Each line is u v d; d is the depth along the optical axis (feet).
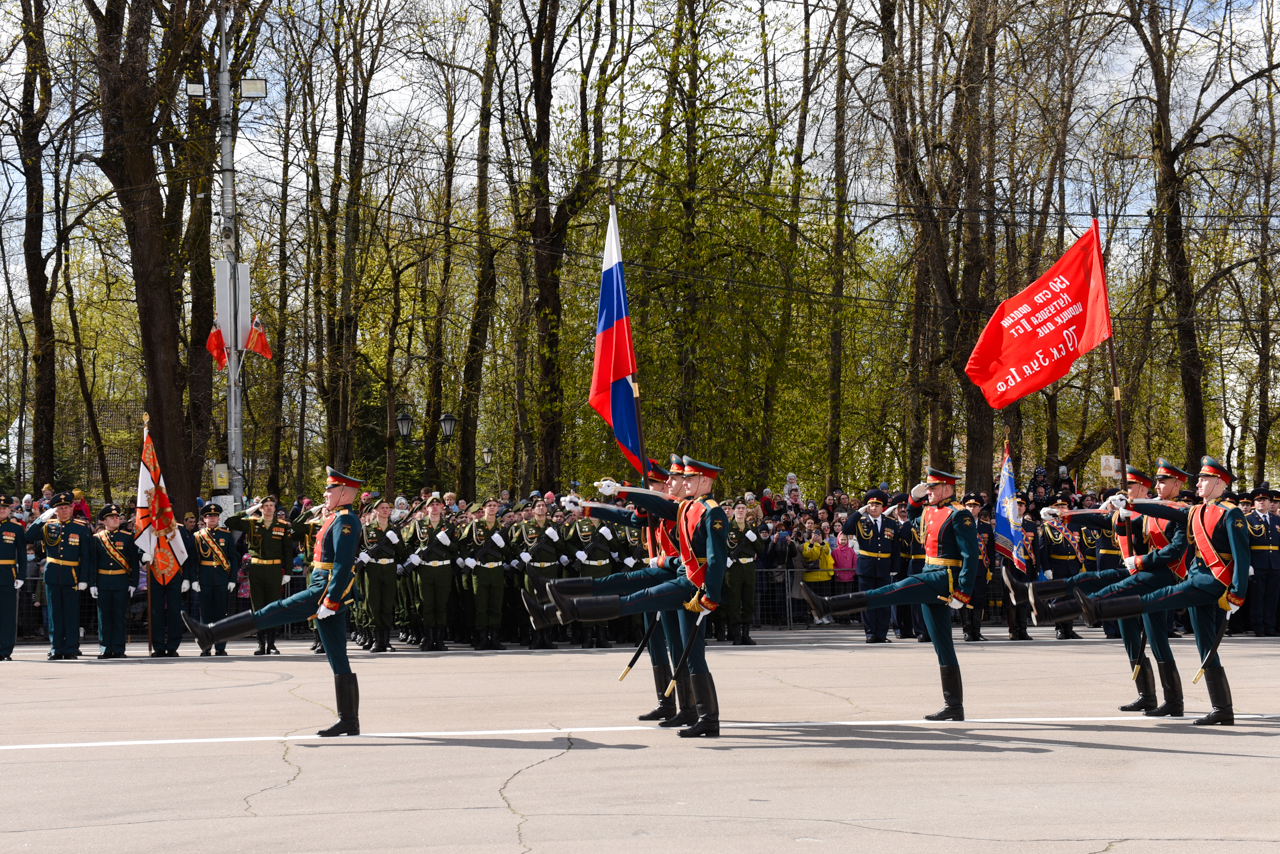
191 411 90.74
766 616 70.79
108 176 80.12
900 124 87.15
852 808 21.63
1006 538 61.62
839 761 26.27
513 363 126.41
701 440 89.92
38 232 93.76
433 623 56.24
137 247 77.77
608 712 34.30
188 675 44.91
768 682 41.45
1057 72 81.10
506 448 160.86
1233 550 30.73
